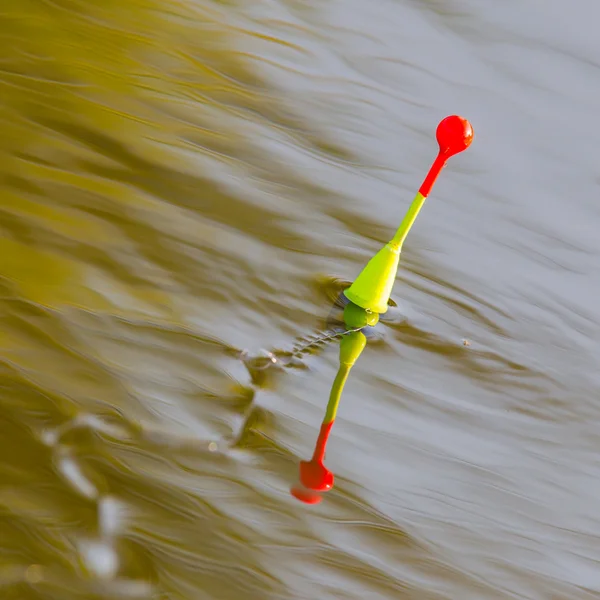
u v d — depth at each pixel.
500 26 2.86
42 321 2.55
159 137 2.67
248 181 2.66
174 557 2.48
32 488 2.49
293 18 2.80
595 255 2.68
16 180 2.62
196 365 2.55
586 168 2.74
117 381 2.54
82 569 2.47
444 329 2.61
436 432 2.56
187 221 2.62
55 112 2.66
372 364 2.58
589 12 2.90
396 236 2.59
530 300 2.64
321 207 2.66
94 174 2.63
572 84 2.82
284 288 2.60
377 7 2.85
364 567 2.50
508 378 2.59
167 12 2.76
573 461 2.56
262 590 2.48
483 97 2.79
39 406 2.52
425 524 2.52
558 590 2.51
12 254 2.58
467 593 2.50
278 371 2.56
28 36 2.71
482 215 2.69
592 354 2.62
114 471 2.50
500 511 2.53
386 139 2.72
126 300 2.57
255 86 2.73
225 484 2.51
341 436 2.54
